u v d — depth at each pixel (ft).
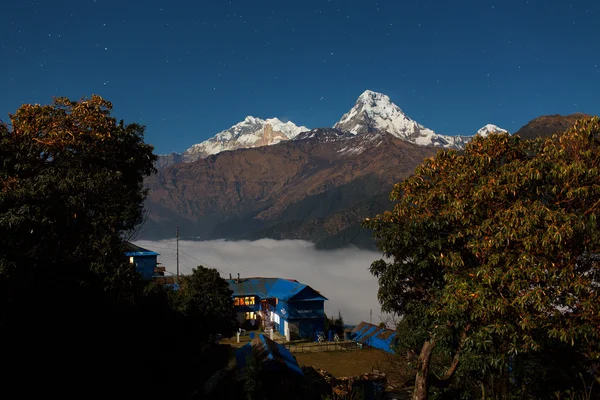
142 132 85.40
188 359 102.94
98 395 63.41
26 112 61.77
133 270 70.85
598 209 35.37
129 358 81.35
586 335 34.06
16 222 45.06
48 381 59.11
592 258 36.68
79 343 69.97
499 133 44.27
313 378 97.14
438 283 43.39
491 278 36.04
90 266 61.87
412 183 45.19
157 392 74.59
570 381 45.88
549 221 34.83
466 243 41.04
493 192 38.29
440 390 54.90
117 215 71.15
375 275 47.11
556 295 35.12
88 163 69.10
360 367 125.59
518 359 47.44
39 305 60.08
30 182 50.83
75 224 58.80
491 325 35.86
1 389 53.06
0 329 54.90
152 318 104.12
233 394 81.46
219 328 132.05
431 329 42.45
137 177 86.38
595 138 37.55
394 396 86.58
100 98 73.56
